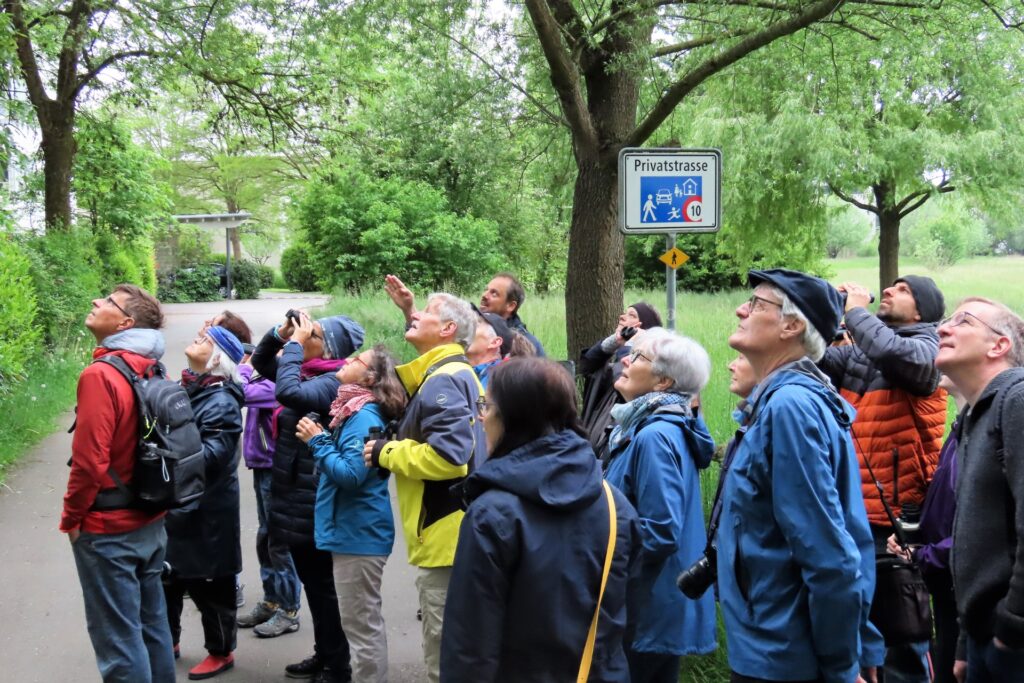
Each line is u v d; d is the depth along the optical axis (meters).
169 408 3.59
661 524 2.98
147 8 14.61
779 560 2.38
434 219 21.42
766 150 16.69
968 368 2.62
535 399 2.33
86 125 18.52
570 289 7.02
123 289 3.67
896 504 3.52
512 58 8.07
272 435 5.11
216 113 17.95
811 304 2.56
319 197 22.61
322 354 4.46
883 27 7.54
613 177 6.84
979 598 2.47
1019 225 19.09
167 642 3.74
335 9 8.10
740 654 2.44
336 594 4.09
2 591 5.44
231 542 4.32
